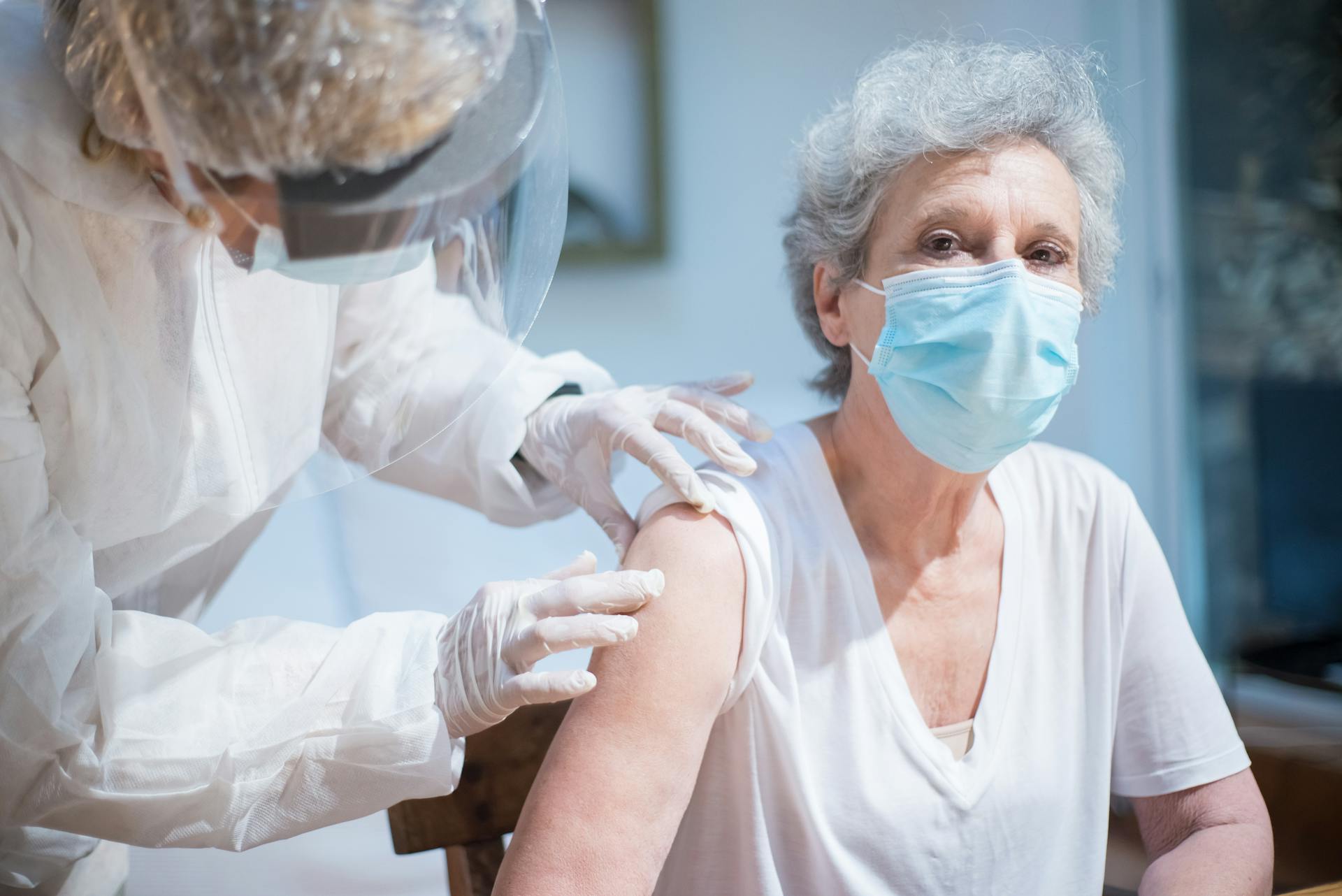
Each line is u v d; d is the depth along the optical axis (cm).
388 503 354
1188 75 371
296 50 77
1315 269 358
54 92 98
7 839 111
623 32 395
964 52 117
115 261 105
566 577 115
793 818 113
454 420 135
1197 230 376
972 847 115
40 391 106
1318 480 289
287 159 82
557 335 414
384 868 241
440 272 111
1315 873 153
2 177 99
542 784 102
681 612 107
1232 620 352
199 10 78
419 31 81
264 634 118
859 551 118
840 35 403
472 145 89
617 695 104
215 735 106
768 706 112
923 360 110
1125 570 129
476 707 107
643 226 411
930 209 112
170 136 84
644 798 101
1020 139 113
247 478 124
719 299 420
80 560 108
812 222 123
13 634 101
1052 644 124
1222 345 376
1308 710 229
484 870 132
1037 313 107
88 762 103
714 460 122
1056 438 402
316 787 108
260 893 232
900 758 114
